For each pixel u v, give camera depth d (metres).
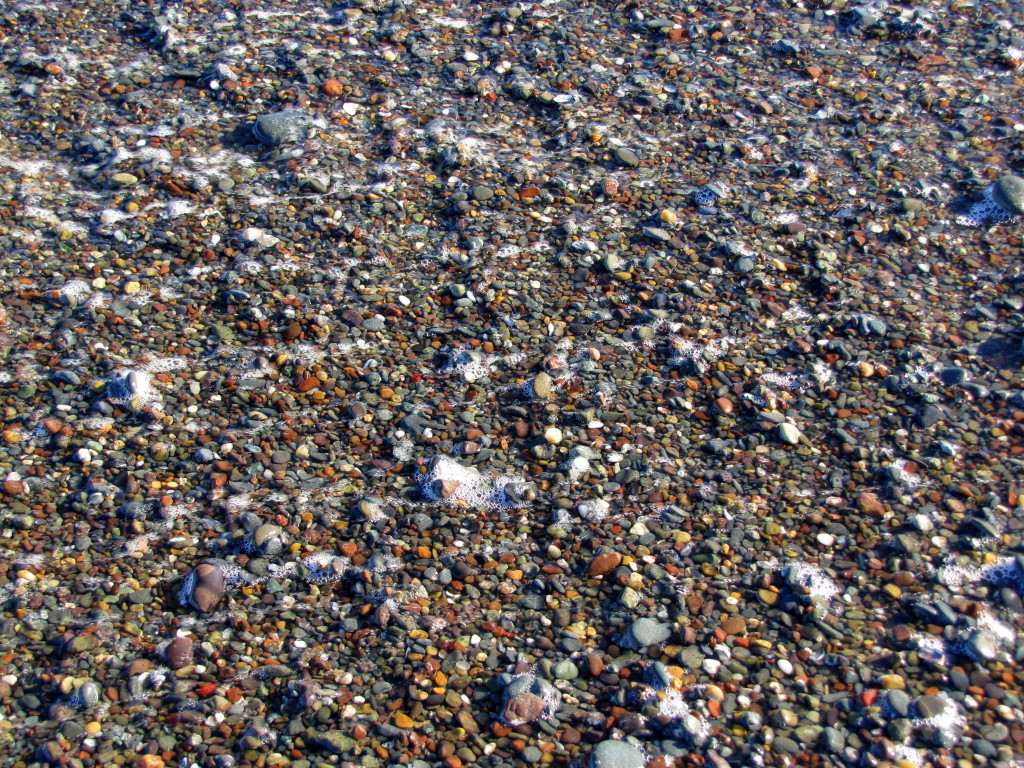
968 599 1.37
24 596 1.36
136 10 2.09
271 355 1.59
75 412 1.52
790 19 2.12
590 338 1.62
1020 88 1.97
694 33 2.08
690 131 1.90
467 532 1.44
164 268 1.67
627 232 1.74
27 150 1.82
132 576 1.39
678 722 1.29
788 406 1.55
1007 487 1.46
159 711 1.29
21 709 1.29
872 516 1.44
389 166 1.83
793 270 1.70
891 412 1.54
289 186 1.79
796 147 1.87
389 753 1.27
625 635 1.35
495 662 1.34
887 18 2.11
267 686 1.32
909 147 1.86
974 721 1.28
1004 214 1.75
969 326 1.62
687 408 1.55
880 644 1.34
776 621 1.36
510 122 1.91
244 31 2.05
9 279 1.65
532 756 1.27
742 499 1.46
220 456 1.49
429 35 2.07
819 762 1.26
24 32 2.01
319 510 1.45
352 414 1.53
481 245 1.72
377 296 1.66
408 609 1.37
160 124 1.87
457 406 1.55
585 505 1.46
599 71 2.00
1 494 1.44
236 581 1.39
